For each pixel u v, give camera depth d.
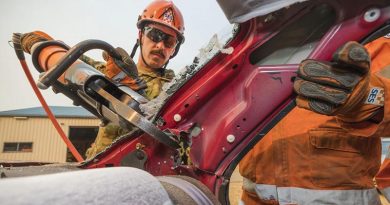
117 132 1.23
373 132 0.59
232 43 0.67
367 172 1.07
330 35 0.60
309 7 0.62
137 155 0.69
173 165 0.68
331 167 1.05
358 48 0.50
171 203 0.37
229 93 0.68
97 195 0.28
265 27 0.65
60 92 0.83
